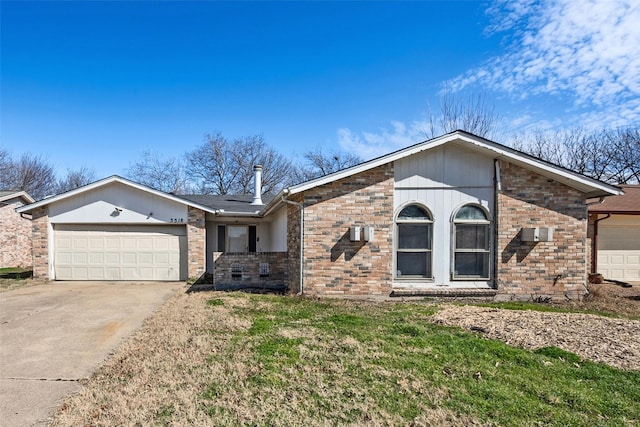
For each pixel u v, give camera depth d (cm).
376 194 963
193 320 704
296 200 1024
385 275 957
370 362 477
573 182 951
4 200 1884
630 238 1360
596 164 2648
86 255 1388
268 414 348
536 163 926
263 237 1591
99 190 1379
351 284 952
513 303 932
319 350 521
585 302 937
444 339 570
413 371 448
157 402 373
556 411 354
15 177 3394
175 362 483
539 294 967
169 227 1405
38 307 879
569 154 2725
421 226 992
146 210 1381
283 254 1186
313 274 952
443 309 820
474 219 991
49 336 629
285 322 684
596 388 404
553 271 970
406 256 988
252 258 1176
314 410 356
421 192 982
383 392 393
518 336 583
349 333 606
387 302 923
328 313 771
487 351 516
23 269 1806
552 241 973
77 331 660
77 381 438
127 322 724
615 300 965
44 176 3594
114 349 556
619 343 550
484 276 992
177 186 3691
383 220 962
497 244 970
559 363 476
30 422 343
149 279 1391
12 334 643
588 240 1319
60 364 495
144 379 431
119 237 1395
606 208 1318
